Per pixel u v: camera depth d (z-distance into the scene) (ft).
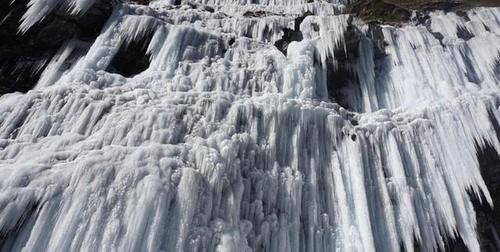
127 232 18.81
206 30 36.94
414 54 38.04
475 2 48.88
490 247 29.53
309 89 32.50
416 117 31.24
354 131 29.55
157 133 24.07
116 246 18.43
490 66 36.99
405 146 29.76
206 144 24.53
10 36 29.27
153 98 27.43
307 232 25.05
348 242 24.63
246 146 25.96
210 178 22.56
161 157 22.18
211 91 30.32
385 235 25.75
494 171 30.58
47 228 18.54
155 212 19.75
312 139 28.78
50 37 30.22
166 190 20.52
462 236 26.94
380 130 30.01
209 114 26.99
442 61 37.17
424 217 26.81
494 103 31.50
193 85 30.86
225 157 24.06
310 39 37.06
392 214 26.35
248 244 22.80
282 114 28.50
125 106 25.88
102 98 26.32
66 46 30.81
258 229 23.71
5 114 24.11
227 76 32.14
